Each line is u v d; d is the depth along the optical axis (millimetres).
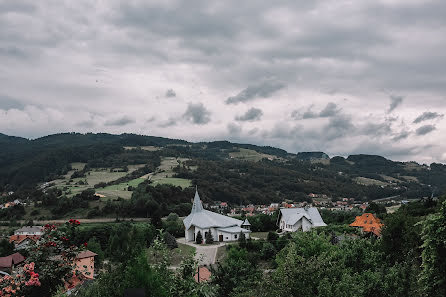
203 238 98125
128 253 17109
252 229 113312
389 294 23609
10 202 166625
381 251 35750
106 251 77688
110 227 101000
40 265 14062
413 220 36781
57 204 152750
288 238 70625
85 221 137000
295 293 20797
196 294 16125
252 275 31234
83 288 19672
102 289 16188
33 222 137625
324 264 22594
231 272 31125
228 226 102812
